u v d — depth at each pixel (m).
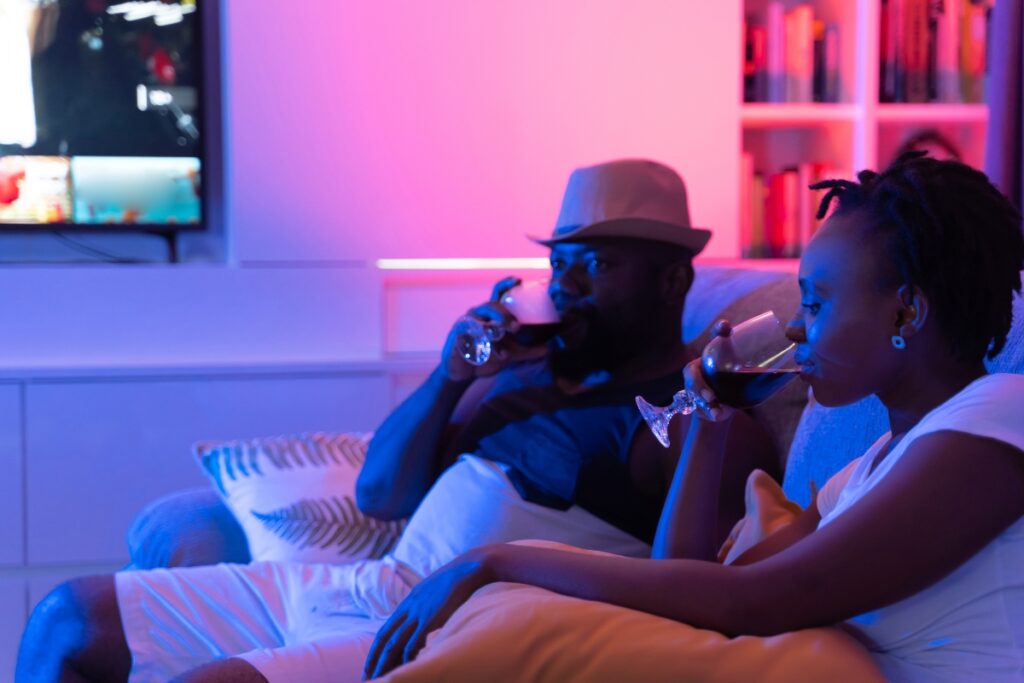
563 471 1.53
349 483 2.01
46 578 2.78
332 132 2.91
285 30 2.87
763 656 0.82
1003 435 0.82
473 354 1.68
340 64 2.90
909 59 3.20
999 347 0.96
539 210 3.02
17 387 2.73
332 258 2.94
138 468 2.79
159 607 1.58
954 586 0.85
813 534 0.87
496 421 1.68
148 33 2.96
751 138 3.43
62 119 2.94
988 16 3.23
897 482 0.84
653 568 0.91
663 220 1.67
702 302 1.96
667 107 3.06
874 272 0.90
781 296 1.75
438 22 2.93
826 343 0.92
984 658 0.85
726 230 3.11
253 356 2.89
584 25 3.00
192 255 3.15
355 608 1.54
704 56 3.06
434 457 1.83
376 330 2.94
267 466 2.03
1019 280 0.94
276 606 1.61
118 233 3.06
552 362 1.66
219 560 1.93
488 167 2.99
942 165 0.92
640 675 0.82
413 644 0.96
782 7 3.22
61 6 2.91
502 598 0.90
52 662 1.56
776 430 1.59
